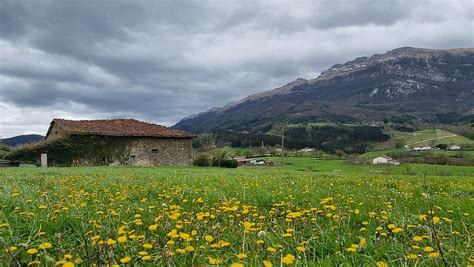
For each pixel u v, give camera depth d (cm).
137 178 1434
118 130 4881
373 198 840
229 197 836
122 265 372
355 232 514
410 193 914
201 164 5219
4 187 820
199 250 412
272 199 818
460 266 350
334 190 1014
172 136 5216
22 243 409
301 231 518
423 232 497
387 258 398
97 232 490
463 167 4181
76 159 4519
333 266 369
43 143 4441
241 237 480
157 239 462
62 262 337
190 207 729
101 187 1018
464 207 696
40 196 740
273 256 390
